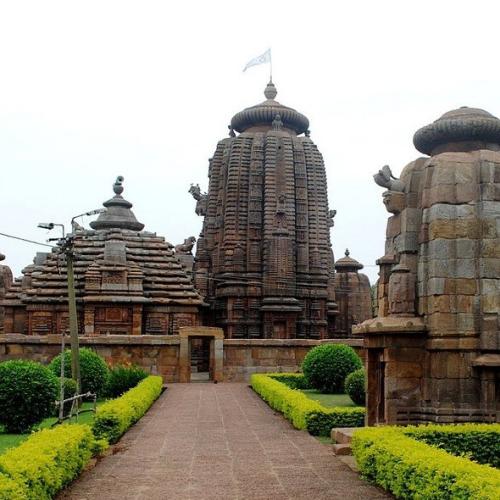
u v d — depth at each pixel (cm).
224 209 4869
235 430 1855
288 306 4562
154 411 2334
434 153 1725
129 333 4262
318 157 5028
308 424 1748
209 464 1335
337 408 1792
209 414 2245
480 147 1667
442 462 923
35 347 3544
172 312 4378
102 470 1276
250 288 4650
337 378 2856
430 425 1327
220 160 5100
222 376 3659
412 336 1570
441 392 1516
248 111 5128
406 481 972
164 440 1675
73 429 1234
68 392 2245
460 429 1261
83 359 2675
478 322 1524
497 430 1266
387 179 1680
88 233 4647
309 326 4731
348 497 1044
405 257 1634
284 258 4612
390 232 1728
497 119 1669
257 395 2928
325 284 4831
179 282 4472
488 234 1546
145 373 3216
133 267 4378
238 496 1055
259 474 1229
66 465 1085
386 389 1559
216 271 4838
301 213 4831
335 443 1581
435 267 1546
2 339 3522
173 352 3625
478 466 898
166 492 1085
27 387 1772
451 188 1573
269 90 5281
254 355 3722
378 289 1755
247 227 4756
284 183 4784
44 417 1800
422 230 1606
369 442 1154
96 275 4297
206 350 4625
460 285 1538
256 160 4853
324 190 4978
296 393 2164
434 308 1538
